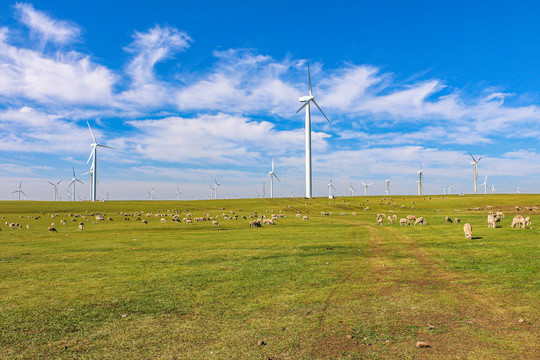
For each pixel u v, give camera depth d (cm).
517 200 14925
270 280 2066
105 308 1577
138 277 2195
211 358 1070
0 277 2234
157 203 19362
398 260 2639
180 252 3238
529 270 2078
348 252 3091
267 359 1055
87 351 1133
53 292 1850
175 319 1427
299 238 4222
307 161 19100
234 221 8319
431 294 1698
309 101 18225
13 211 14338
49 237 4981
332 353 1088
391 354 1070
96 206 16700
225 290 1858
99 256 3073
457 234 4097
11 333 1291
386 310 1486
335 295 1725
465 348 1099
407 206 15050
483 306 1492
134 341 1211
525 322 1295
